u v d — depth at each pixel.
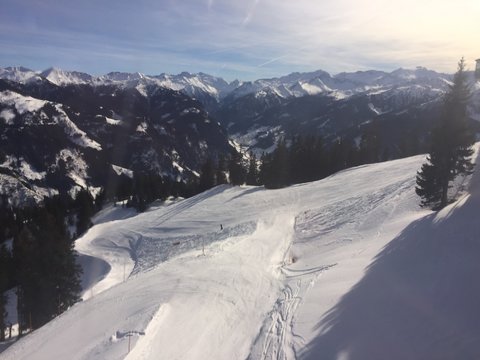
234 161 84.06
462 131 26.94
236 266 27.12
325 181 63.53
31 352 18.39
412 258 18.19
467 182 29.72
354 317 14.84
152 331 16.12
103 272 47.00
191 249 42.22
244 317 17.75
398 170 52.94
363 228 30.56
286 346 14.36
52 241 38.94
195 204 71.44
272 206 54.94
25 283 36.28
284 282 22.64
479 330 11.13
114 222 73.62
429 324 12.45
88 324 19.50
